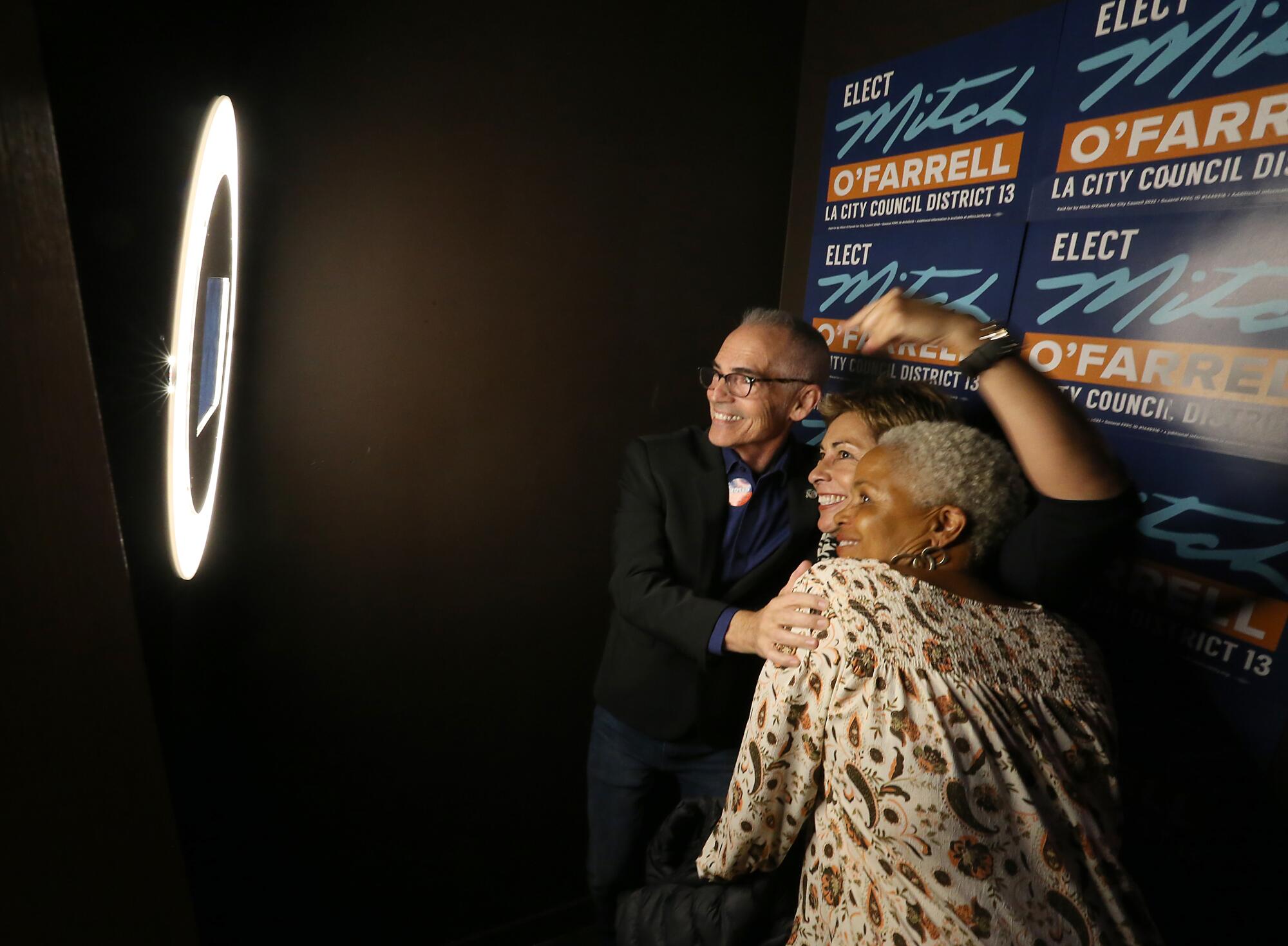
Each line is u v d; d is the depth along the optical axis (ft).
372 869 6.06
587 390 6.19
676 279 6.43
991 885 2.25
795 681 2.63
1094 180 4.41
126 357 2.53
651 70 5.90
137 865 2.50
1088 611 4.57
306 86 4.58
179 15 2.94
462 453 5.72
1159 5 4.04
